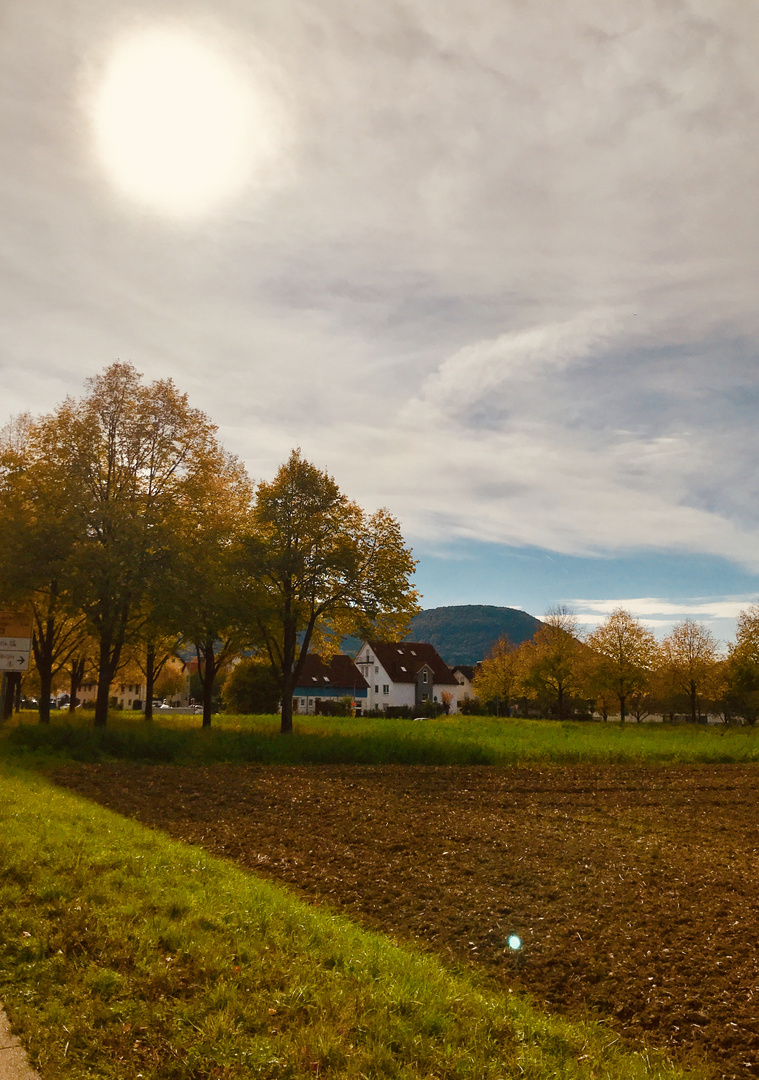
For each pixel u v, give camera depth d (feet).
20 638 81.56
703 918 30.99
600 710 271.08
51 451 101.35
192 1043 16.43
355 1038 17.37
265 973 20.38
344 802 56.80
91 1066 15.43
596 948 27.63
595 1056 19.47
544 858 40.34
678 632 227.61
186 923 23.48
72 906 24.04
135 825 42.11
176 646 125.39
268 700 195.00
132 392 105.29
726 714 238.07
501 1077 16.83
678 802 64.03
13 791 46.85
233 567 108.68
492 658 307.78
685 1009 23.15
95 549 90.38
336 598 115.44
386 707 300.61
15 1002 17.80
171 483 105.50
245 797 57.52
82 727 91.15
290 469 115.03
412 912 31.04
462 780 73.36
